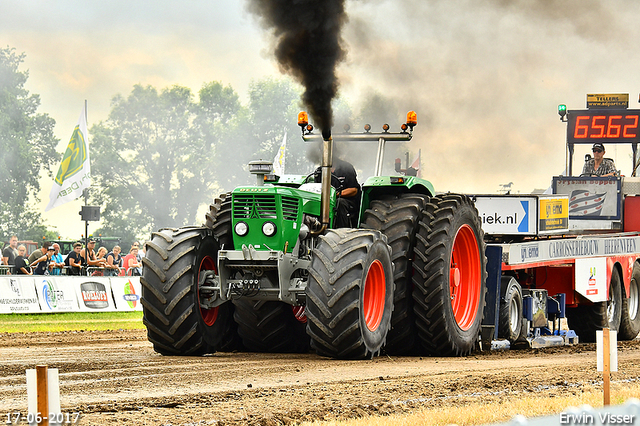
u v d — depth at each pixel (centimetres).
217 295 2738
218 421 1460
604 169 6288
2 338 3591
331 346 2466
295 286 2648
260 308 2888
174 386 1942
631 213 5169
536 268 4122
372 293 2642
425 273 2848
